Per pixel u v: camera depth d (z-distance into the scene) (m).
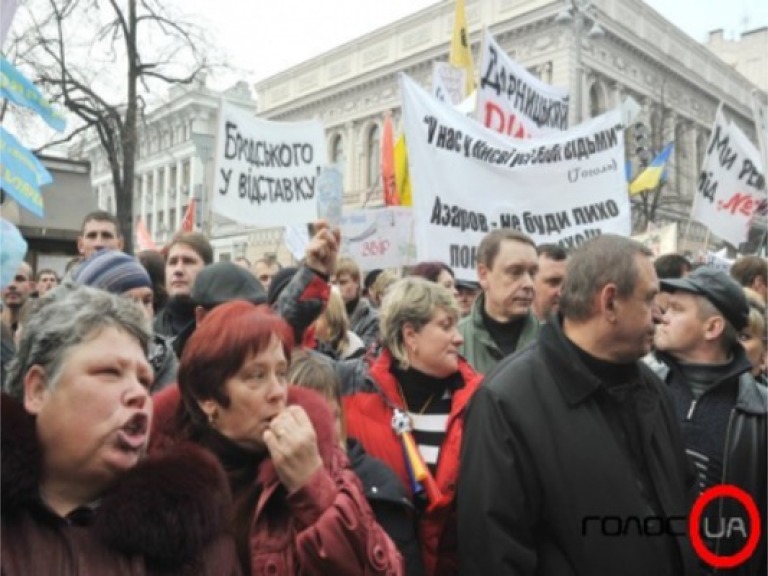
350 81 34.66
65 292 1.44
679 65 32.16
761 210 6.05
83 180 14.10
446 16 30.52
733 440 2.51
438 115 4.55
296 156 5.49
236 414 1.66
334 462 1.73
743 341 3.34
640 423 2.02
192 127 41.38
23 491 1.25
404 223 7.82
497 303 3.34
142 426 1.38
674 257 4.51
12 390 1.38
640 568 1.89
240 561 1.61
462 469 2.05
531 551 1.93
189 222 9.57
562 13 17.06
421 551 2.31
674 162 30.83
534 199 4.79
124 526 1.28
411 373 2.53
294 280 2.54
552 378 2.04
